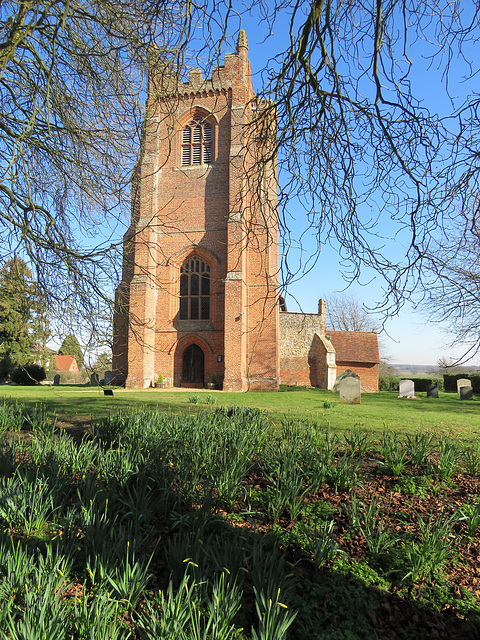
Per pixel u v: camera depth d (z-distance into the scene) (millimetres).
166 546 3877
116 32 6688
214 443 6309
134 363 25281
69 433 7992
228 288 24875
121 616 2809
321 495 5055
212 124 27938
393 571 3539
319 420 10656
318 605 3213
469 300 5223
